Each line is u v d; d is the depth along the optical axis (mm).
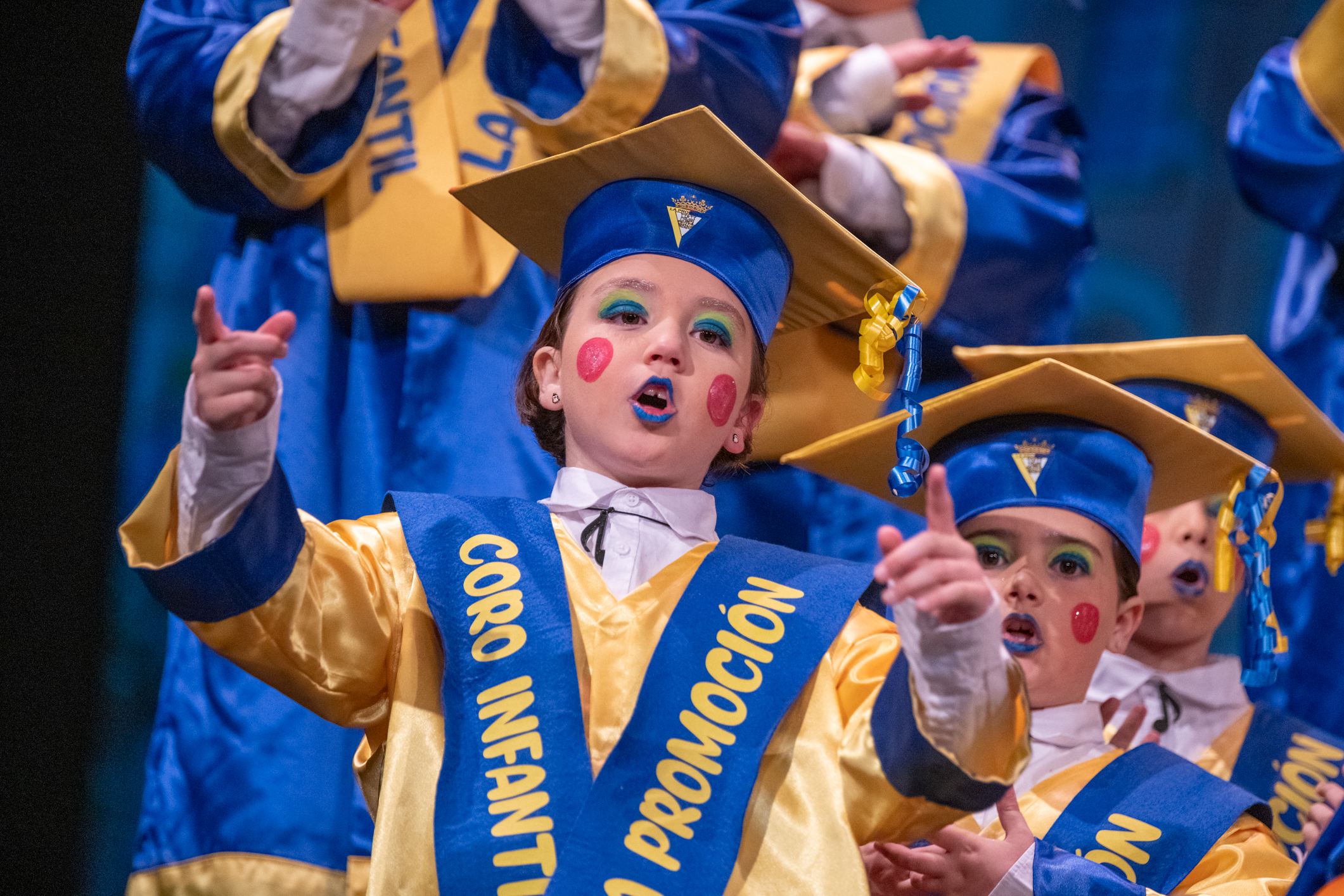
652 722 5340
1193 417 8523
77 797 11438
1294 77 11273
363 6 8414
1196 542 9180
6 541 11016
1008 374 7363
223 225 12789
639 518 6016
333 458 8547
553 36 8883
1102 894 6191
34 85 10570
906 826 5262
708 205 6309
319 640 5508
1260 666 7617
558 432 6742
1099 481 7500
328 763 8016
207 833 7906
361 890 7660
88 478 11320
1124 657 9195
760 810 5285
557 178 6582
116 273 11188
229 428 4977
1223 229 17391
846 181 9945
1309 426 8703
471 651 5535
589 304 6191
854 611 6012
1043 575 7324
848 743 5324
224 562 5125
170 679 8383
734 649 5559
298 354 8656
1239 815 7117
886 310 6590
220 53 8664
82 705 11438
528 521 5984
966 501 7566
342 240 8734
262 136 8508
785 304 7188
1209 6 17391
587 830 5062
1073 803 7219
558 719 5355
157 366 12516
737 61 9016
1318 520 9219
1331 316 11492
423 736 5461
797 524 9539
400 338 8789
